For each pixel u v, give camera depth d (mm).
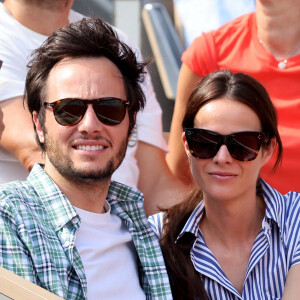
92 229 6926
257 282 7312
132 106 7250
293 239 7367
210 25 12750
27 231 6340
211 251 7523
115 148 6867
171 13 13266
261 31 10562
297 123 10211
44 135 6930
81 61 6875
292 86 10320
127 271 7109
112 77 6938
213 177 7160
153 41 12984
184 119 7473
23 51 9711
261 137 7160
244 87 7164
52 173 6938
